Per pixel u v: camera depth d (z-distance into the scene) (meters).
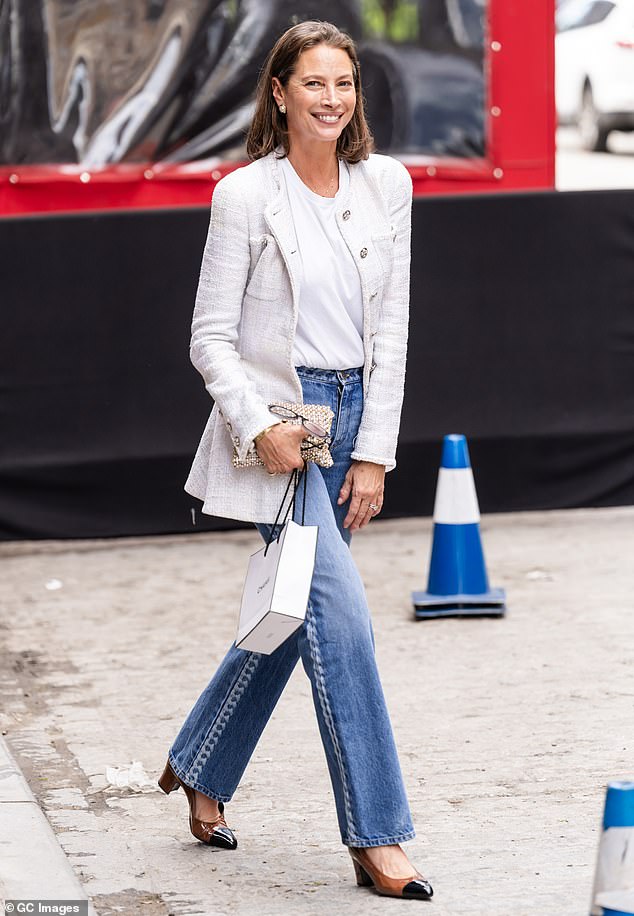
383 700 7.49
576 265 15.54
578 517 15.80
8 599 13.52
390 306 7.85
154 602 13.35
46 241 14.80
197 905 7.61
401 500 15.75
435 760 9.59
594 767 9.41
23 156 15.22
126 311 15.02
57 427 15.07
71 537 15.27
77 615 13.00
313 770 9.47
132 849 8.34
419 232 15.29
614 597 13.12
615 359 15.73
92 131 15.31
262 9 15.27
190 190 15.60
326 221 7.60
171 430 15.23
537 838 8.35
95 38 15.11
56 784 9.35
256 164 7.69
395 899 7.58
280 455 7.46
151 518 15.34
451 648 11.91
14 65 15.05
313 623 7.43
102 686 11.17
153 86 15.30
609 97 36.78
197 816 8.34
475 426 15.61
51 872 7.88
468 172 15.89
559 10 37.47
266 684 8.09
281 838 8.46
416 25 15.57
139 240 14.95
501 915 7.37
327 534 7.58
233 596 13.51
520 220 15.42
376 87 15.65
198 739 8.20
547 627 12.37
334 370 7.71
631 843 6.55
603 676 11.13
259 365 7.73
